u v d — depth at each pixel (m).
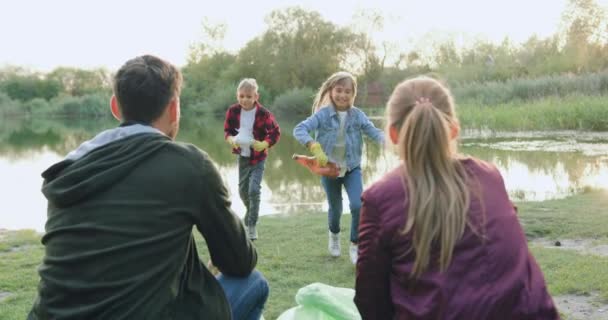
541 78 26.38
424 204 2.00
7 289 4.91
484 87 27.62
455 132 2.22
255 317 2.69
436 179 2.05
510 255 1.96
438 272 1.97
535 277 1.98
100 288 1.97
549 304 1.95
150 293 2.01
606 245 5.78
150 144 2.12
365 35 48.28
